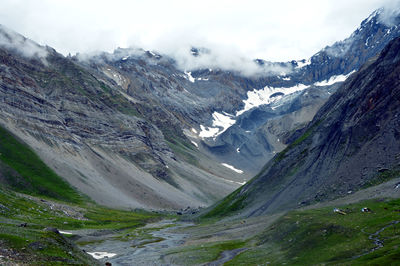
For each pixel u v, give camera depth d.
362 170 120.50
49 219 130.38
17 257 49.91
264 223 120.25
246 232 114.31
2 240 54.62
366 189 107.12
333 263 54.91
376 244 58.12
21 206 133.62
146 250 104.12
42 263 50.47
